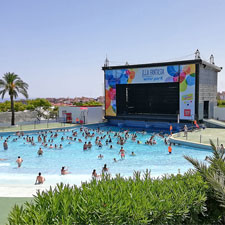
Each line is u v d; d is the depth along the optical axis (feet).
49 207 16.17
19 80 130.31
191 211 18.48
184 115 120.16
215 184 18.24
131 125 136.46
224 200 17.98
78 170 57.77
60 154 75.56
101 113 147.54
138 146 84.79
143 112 160.25
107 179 21.38
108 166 60.34
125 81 136.46
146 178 21.02
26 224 14.35
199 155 68.59
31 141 91.61
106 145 87.76
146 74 129.59
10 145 89.45
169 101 150.82
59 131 119.44
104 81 144.56
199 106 118.11
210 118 133.08
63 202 16.47
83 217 15.40
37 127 124.57
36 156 73.41
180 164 60.03
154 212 16.49
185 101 119.44
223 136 89.35
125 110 155.22
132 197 17.17
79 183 40.81
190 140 82.33
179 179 21.65
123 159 67.56
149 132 114.83
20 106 208.33
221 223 20.11
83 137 104.53
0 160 68.90
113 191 17.62
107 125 142.10
